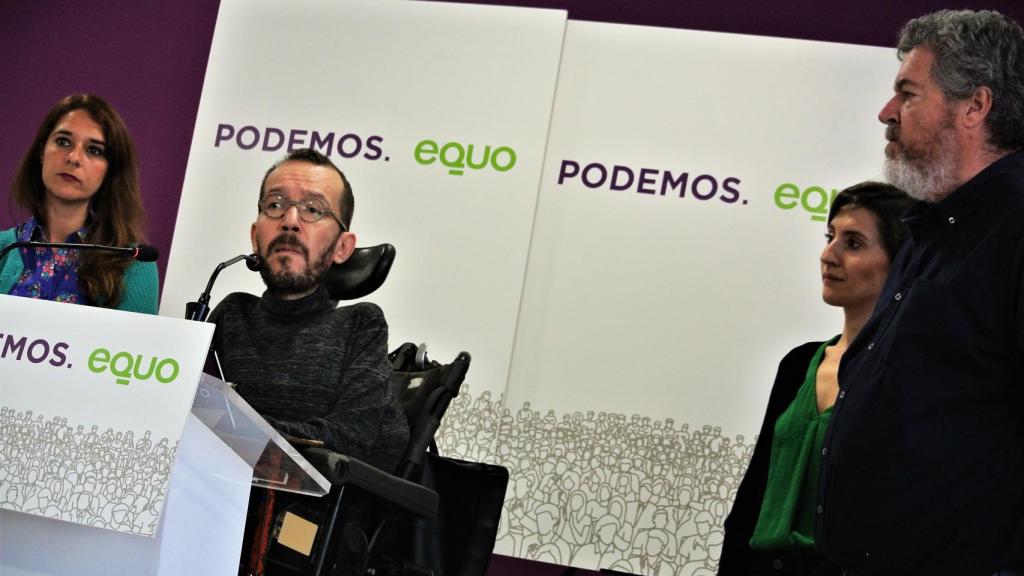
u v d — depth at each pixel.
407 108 4.68
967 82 2.27
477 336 4.47
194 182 4.73
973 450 2.08
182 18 5.23
